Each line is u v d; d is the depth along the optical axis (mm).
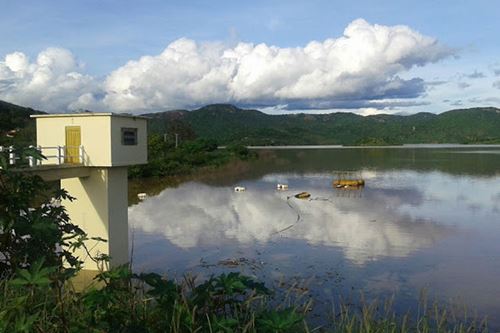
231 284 3879
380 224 23594
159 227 22984
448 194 34656
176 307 3619
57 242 5379
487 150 112562
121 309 3775
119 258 14727
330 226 23156
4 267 5438
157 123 144000
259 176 50906
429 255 17766
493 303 12688
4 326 3178
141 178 45719
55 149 14289
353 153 105625
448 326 10164
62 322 3613
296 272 15523
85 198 14352
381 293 13398
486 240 20125
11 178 6023
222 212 27250
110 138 13891
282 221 24516
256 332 3666
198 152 71812
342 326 5156
